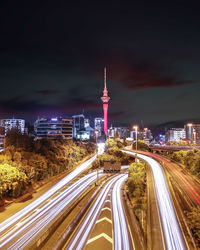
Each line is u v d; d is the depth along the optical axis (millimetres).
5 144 77000
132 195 60531
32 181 63375
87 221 41156
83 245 31719
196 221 33500
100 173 93250
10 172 48812
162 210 44000
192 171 74188
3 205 47625
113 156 123625
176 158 100312
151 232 34906
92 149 143750
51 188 64938
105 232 36000
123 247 31047
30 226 37469
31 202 51031
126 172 102000
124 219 42031
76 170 93875
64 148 100812
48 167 76062
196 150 86750
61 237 33625
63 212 44188
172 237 33281
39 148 80938
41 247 31469
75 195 57406
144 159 104500
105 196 60438
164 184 62656
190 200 50000
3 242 32188
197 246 30703
